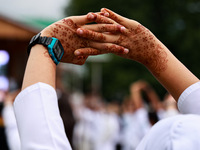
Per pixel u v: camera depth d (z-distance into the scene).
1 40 5.62
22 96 0.92
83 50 1.11
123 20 1.15
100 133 7.91
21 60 5.20
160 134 0.88
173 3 25.22
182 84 1.08
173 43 25.20
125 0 24.98
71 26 1.11
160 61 1.13
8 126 3.34
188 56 25.16
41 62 0.99
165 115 4.46
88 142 7.90
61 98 3.49
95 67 29.31
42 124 0.89
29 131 0.88
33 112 0.90
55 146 0.87
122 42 1.15
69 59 1.15
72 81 30.08
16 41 5.58
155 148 0.87
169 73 1.11
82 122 7.96
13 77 4.79
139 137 5.66
